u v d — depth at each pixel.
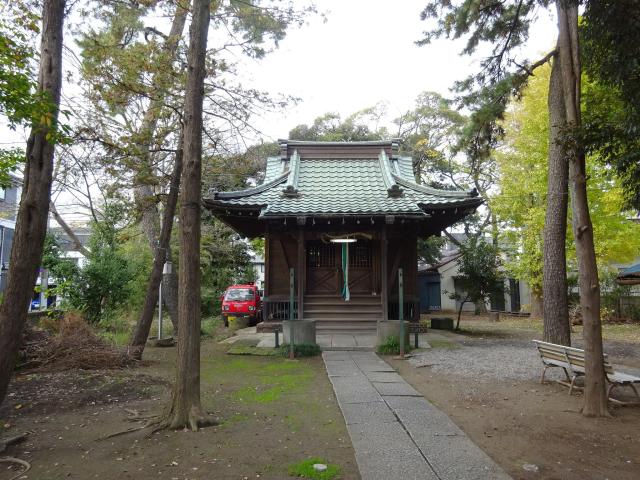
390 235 13.69
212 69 10.75
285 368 9.52
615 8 6.49
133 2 10.74
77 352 9.32
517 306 31.48
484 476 4.09
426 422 5.70
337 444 4.98
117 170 11.22
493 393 7.24
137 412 6.31
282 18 10.04
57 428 5.66
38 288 13.67
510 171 20.28
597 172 16.41
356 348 11.54
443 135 28.72
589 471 4.26
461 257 17.80
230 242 26.69
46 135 5.24
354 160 17.11
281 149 17.34
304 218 12.49
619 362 10.30
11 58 5.51
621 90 7.12
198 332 5.84
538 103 17.64
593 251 6.32
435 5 10.98
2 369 4.89
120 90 10.24
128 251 19.06
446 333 15.57
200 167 5.96
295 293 14.86
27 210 5.14
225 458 4.58
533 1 10.65
